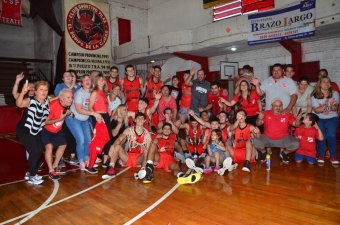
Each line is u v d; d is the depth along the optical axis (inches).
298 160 200.5
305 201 128.4
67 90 171.0
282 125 199.3
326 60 321.4
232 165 181.3
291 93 208.4
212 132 183.9
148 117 223.5
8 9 473.1
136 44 466.9
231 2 399.2
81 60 502.0
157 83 268.7
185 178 157.6
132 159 198.8
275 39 299.9
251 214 117.0
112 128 214.5
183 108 269.3
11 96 540.4
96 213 124.1
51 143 178.9
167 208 126.6
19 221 118.2
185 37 390.0
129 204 133.1
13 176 190.7
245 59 399.9
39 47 606.9
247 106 218.5
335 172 173.8
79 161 198.1
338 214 114.0
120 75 547.5
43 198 145.3
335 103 192.1
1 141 343.9
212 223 110.3
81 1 498.0
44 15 490.9
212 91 247.1
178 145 211.5
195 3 462.9
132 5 556.7
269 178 165.5
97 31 517.7
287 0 327.6
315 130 192.1
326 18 258.4
